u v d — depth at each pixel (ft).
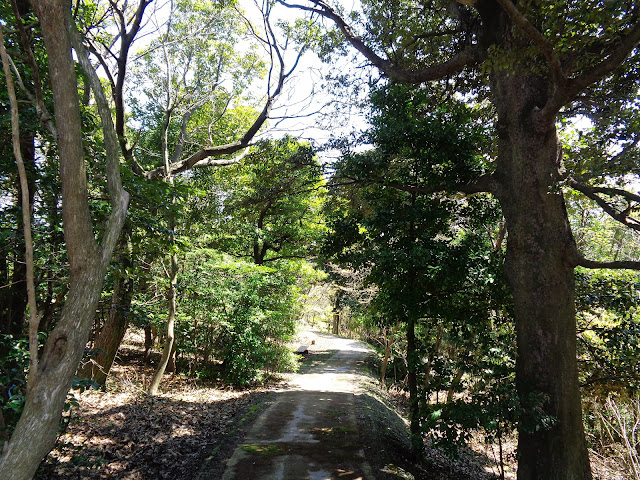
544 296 18.65
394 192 27.32
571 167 21.45
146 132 52.85
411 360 24.03
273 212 55.26
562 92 16.56
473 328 23.75
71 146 7.89
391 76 27.37
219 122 56.13
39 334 14.28
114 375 38.17
